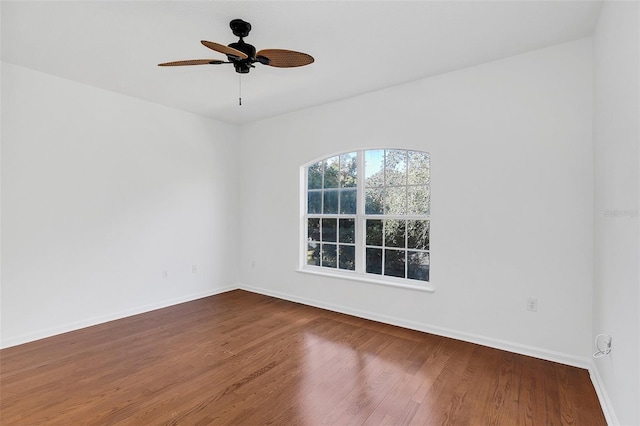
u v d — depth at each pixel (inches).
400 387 86.3
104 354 106.2
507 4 78.9
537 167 102.3
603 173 80.2
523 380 89.3
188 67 115.3
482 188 112.2
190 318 141.7
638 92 55.5
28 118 116.8
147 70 117.6
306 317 142.9
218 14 83.3
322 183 164.6
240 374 93.2
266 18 84.9
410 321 128.8
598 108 85.4
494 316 110.2
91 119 133.3
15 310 113.7
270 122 179.3
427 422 72.3
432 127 123.0
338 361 101.1
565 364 97.7
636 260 56.6
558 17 84.4
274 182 177.9
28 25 88.4
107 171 138.4
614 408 69.5
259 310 153.3
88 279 132.3
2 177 111.3
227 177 189.9
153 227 154.7
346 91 138.2
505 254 108.0
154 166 155.1
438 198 121.7
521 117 105.0
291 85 131.4
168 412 75.7
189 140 169.9
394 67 114.9
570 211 97.1
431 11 81.8
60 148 124.8
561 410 76.1
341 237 157.4
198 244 174.4
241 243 195.2
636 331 56.6
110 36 94.6
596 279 89.0
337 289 151.3
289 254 171.0
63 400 80.4
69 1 77.5
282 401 80.1
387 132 134.5
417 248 133.6
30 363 99.7
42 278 120.1
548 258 100.7
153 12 82.4
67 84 126.5
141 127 149.9
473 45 99.3
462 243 116.4
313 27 89.2
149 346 112.5
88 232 132.6
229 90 137.3
